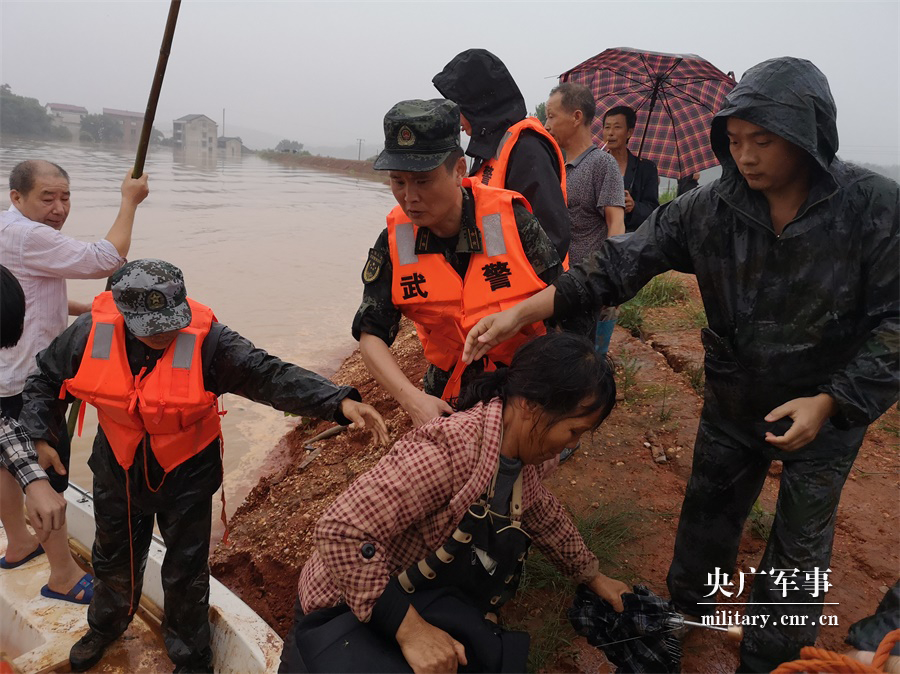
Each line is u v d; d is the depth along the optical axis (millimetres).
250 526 4227
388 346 2785
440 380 3012
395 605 1772
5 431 2602
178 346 2459
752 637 2418
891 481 3939
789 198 2111
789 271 2135
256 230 14883
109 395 2439
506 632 1934
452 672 1786
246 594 3736
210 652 3043
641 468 3996
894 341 1952
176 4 3223
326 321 8328
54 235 3359
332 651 1812
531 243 2664
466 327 2627
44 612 3324
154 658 3143
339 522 1761
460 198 2557
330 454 4793
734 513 2645
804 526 2283
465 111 3246
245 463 5180
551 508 2117
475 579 1924
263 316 8367
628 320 6344
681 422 4418
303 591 2012
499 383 1937
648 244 2424
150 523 2941
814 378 2229
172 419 2455
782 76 1942
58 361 2596
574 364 1771
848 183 2039
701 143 6016
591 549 3266
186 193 22094
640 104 6086
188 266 10812
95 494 2750
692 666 2727
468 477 1789
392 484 1771
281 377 2529
